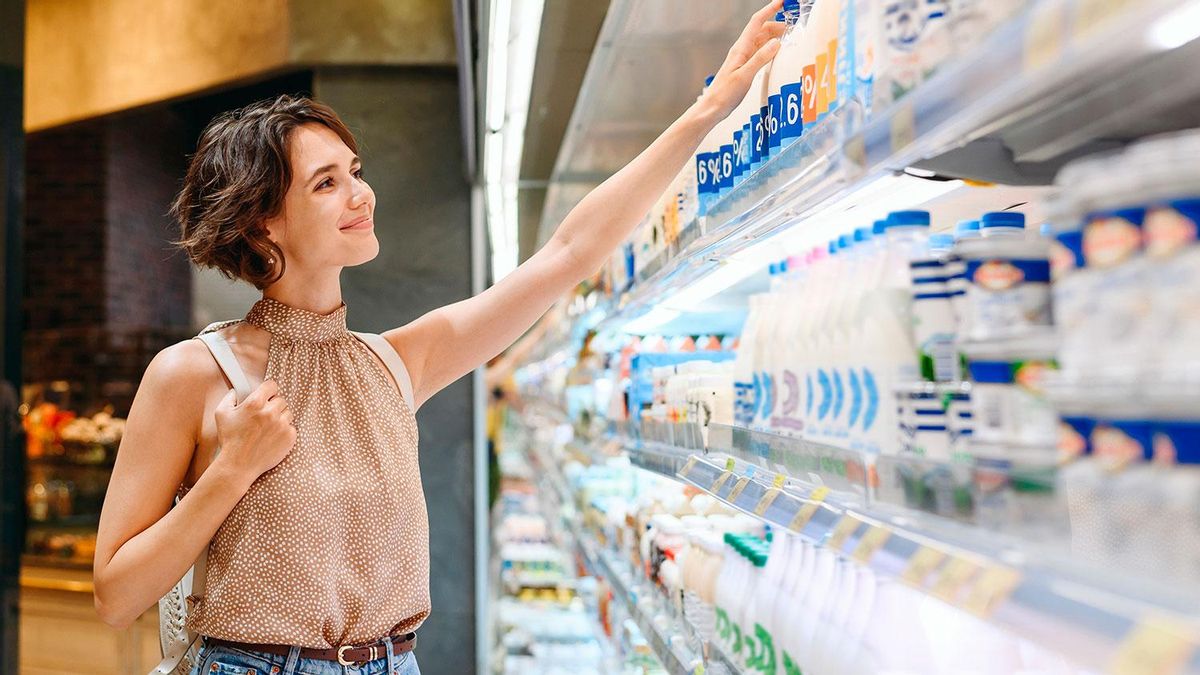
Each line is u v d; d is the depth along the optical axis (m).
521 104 3.11
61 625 5.21
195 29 4.80
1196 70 0.81
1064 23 0.61
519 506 7.38
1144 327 0.65
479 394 4.26
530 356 8.22
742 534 2.05
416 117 4.27
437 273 4.24
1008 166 1.04
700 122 1.87
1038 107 0.87
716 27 2.47
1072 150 1.02
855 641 1.29
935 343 1.00
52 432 5.92
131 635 4.96
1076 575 0.65
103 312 6.40
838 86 1.16
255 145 1.70
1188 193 0.62
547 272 2.01
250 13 4.47
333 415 1.71
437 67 4.27
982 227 1.04
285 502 1.60
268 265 1.74
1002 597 0.69
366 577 1.65
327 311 1.80
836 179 1.03
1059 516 0.70
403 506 1.71
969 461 0.91
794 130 1.44
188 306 6.68
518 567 5.75
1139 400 0.65
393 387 1.83
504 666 4.44
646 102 3.27
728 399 1.93
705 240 1.72
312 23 4.23
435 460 4.23
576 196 5.10
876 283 1.09
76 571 5.24
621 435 3.11
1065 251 0.74
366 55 4.22
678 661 2.10
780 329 1.43
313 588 1.59
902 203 1.41
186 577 1.72
